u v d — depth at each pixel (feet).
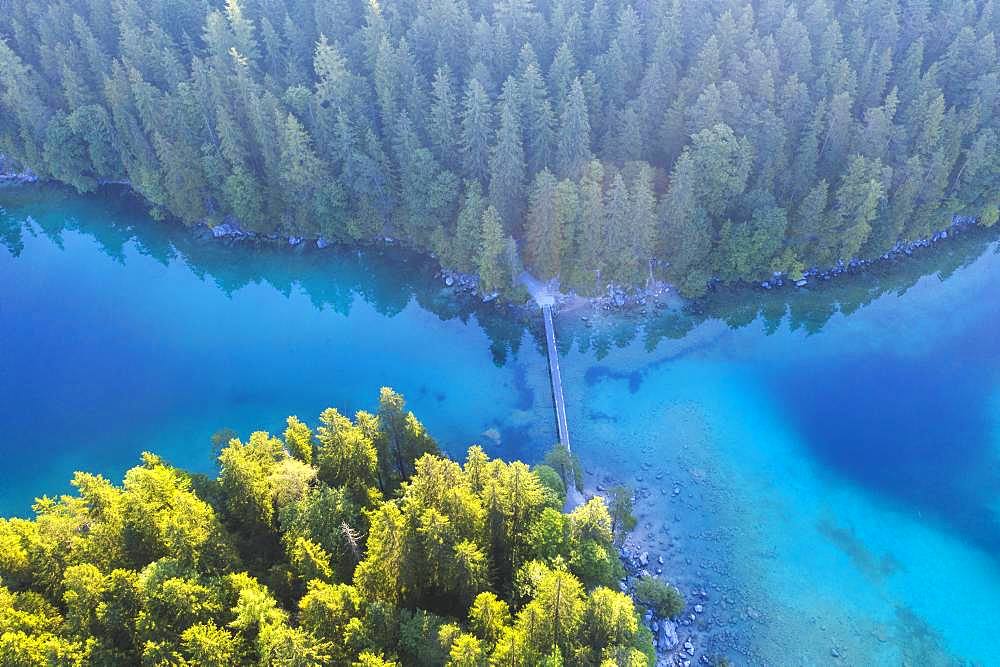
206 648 126.21
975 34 303.48
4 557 149.07
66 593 138.00
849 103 274.57
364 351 286.25
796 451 236.22
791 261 288.51
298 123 295.89
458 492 155.53
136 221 359.25
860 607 193.57
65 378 283.59
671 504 220.43
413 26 301.02
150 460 181.06
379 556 143.13
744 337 278.26
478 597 136.26
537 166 285.23
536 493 167.12
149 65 331.16
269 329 300.81
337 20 315.58
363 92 301.84
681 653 181.88
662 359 270.87
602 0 301.02
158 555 157.28
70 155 354.54
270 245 336.49
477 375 270.67
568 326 284.00
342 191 311.27
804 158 281.13
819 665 181.16
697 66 284.61
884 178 281.33
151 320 310.86
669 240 282.36
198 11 344.28
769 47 280.51
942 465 231.09
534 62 283.79
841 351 272.51
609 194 265.75
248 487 167.02
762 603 194.18
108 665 134.62
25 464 249.75
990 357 268.00
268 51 324.39
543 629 133.18
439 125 284.20
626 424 246.88
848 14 304.71
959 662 182.50
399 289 311.88
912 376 262.47
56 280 330.95
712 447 238.48
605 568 160.76
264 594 140.36
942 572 201.67
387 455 190.60
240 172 313.32
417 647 137.39
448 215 300.81
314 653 125.49
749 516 216.74
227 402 270.05
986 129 290.56
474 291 302.45
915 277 299.79
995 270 302.25
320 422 259.60
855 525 214.07
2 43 334.85
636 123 276.62
